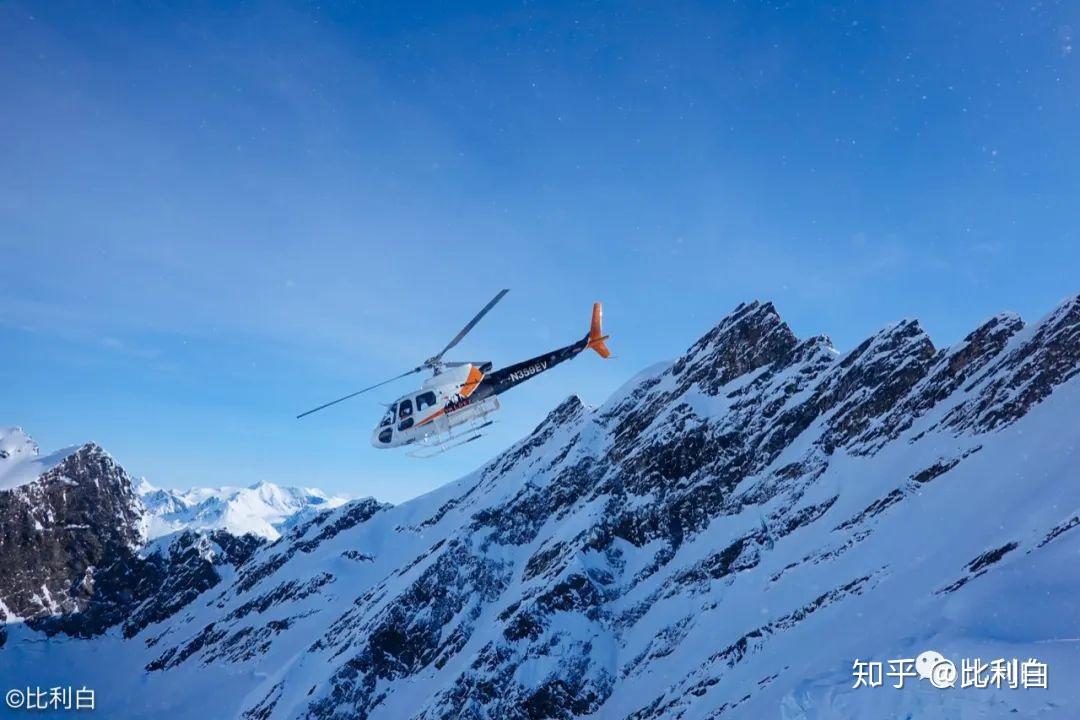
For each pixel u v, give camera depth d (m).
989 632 47.38
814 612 83.62
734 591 103.75
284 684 132.50
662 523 127.31
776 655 77.69
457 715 100.88
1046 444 87.69
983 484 88.25
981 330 117.12
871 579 82.75
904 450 108.56
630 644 108.25
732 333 153.62
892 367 123.62
